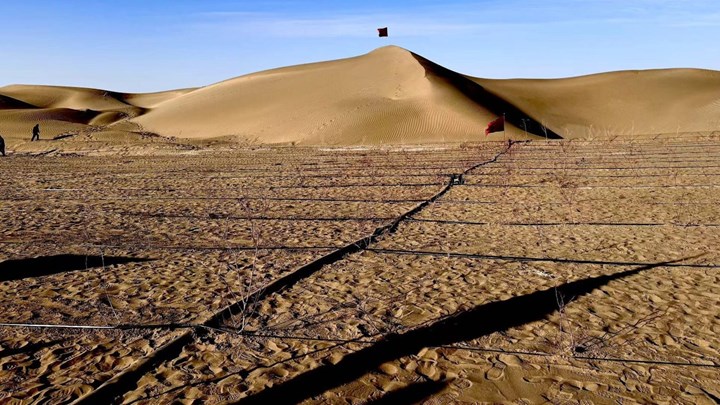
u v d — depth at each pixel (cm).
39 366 418
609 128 6550
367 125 4719
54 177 1822
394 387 382
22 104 9125
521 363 413
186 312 522
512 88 8056
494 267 660
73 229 909
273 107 6059
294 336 466
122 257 721
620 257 698
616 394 370
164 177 1762
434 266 668
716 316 496
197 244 796
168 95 12744
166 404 363
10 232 884
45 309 533
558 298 547
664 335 458
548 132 6022
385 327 482
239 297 562
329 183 1509
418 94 5362
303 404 362
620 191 1227
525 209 1039
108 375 402
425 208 1073
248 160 2472
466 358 423
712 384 381
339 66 7350
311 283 607
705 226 857
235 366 415
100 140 4184
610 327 476
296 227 912
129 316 513
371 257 712
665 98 7150
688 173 1498
